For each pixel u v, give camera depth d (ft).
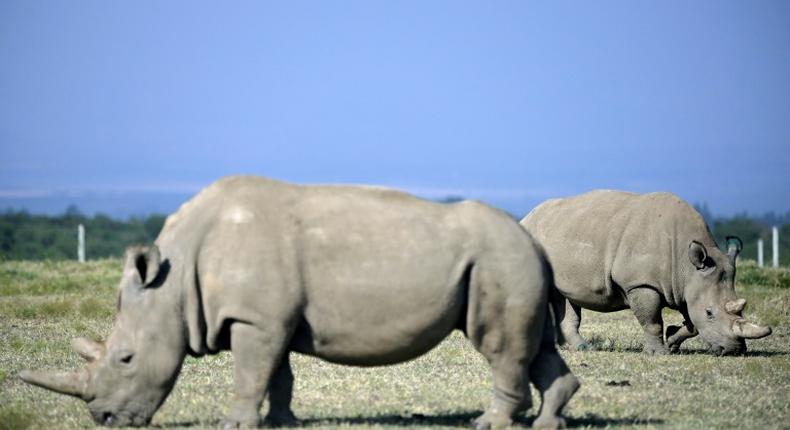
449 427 91.71
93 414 89.40
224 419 86.99
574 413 99.86
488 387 112.98
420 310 86.53
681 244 139.33
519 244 88.22
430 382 116.16
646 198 144.05
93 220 586.86
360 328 86.89
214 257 86.89
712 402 105.91
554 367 90.84
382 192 89.71
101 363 89.04
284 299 85.97
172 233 89.15
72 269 241.14
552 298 91.35
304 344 88.28
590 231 145.07
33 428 93.61
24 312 170.19
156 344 88.33
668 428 93.25
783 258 328.90
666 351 140.77
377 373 121.70
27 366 125.59
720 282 138.10
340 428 89.66
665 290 139.95
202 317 88.07
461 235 87.40
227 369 124.67
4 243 493.77
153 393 89.04
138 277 88.84
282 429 88.58
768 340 153.28
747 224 527.40
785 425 96.48
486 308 87.20
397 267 86.38
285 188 89.71
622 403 105.19
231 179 90.58
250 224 87.10
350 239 86.99
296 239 86.99
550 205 152.05
